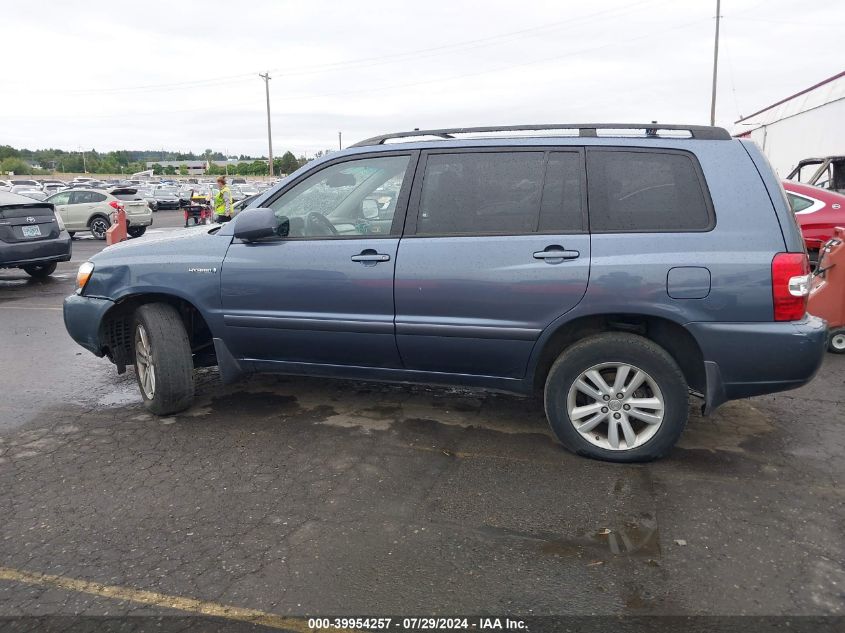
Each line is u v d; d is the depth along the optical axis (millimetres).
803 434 4098
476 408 4605
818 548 2840
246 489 3434
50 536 2998
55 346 6707
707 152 3514
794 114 20062
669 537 2932
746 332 3340
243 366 4410
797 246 3352
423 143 3967
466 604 2498
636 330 3676
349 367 4176
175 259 4332
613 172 3619
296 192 4223
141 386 4648
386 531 3010
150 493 3402
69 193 21656
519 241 3643
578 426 3719
